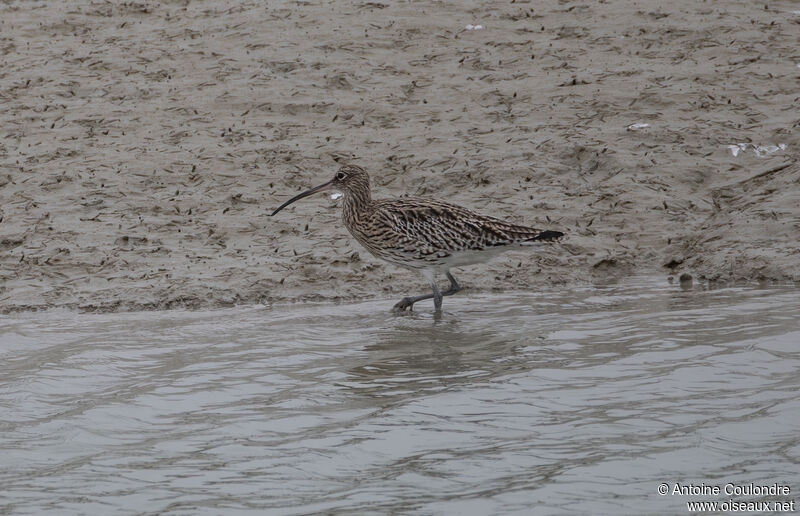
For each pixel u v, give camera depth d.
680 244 16.42
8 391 10.84
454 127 19.06
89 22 22.47
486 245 14.22
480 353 12.09
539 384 10.97
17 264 15.28
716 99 19.67
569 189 17.52
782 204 16.64
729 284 15.13
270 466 9.04
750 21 22.28
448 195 17.34
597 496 8.43
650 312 13.59
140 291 14.57
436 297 14.20
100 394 10.81
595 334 12.70
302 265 15.41
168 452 9.34
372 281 15.22
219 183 17.44
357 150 18.34
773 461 9.02
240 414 10.24
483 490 8.55
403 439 9.59
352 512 8.17
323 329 13.21
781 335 12.26
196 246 15.92
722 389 10.66
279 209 15.24
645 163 18.02
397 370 11.53
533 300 14.55
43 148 18.19
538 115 19.41
